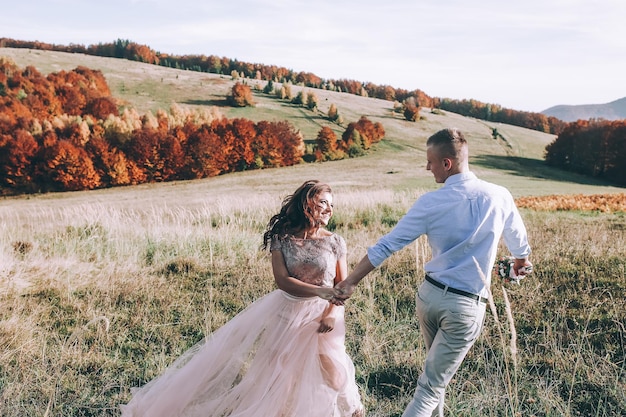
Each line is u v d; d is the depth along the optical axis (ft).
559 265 22.56
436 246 9.75
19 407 11.84
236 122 240.94
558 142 247.09
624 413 11.24
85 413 11.98
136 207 131.34
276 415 10.16
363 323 16.87
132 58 471.62
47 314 18.19
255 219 44.11
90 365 14.20
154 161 219.82
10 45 457.27
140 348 15.51
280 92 375.86
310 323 10.62
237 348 10.91
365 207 51.72
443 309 9.55
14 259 25.38
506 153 269.85
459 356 9.67
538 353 14.25
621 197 75.10
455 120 357.00
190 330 16.98
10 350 14.74
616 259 23.61
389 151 269.85
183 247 29.27
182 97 341.21
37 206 158.10
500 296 18.57
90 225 34.68
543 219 47.55
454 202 9.51
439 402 10.49
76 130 220.84
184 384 10.88
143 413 10.95
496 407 11.46
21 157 201.36
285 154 244.22
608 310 16.85
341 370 10.80
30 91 280.10
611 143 223.51
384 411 11.90
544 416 11.39
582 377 12.82
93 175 206.28
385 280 21.24
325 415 10.30
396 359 14.08
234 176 222.28
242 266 24.79
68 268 23.82
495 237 9.50
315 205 10.91
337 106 362.12
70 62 380.37
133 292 20.58
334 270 11.21
